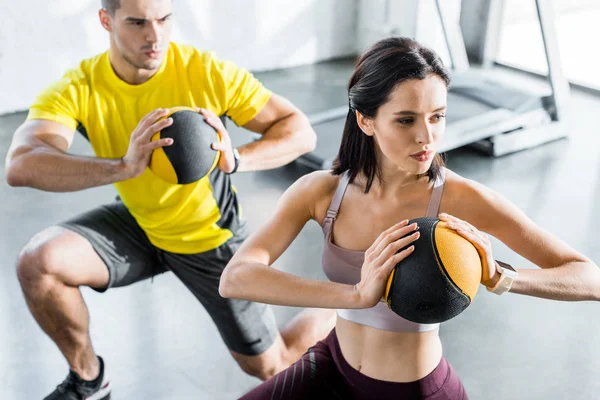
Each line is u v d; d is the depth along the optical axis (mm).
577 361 2850
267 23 6250
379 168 1653
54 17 5305
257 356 2533
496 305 3188
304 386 1756
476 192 1640
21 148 2176
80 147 4797
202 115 2105
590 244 3680
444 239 1421
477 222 1654
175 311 3145
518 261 3504
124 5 2053
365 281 1476
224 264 2438
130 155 2051
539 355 2883
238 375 2764
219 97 2348
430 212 1654
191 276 2463
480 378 2750
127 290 3275
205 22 5949
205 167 2088
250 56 6285
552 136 4891
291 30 6398
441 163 1648
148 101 2285
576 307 3193
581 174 4465
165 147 2033
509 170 4500
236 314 2449
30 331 2996
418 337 1658
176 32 5844
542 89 4973
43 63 5383
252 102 2400
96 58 2311
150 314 3117
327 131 4691
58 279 2287
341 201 1721
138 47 2117
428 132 1475
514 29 6484
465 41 6434
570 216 3955
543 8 4719
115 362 2809
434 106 1466
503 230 1640
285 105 2477
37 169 2111
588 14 6574
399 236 1444
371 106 1506
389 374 1686
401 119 1477
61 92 2277
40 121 2248
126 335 2973
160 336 2975
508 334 3004
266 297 1611
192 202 2352
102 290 2451
